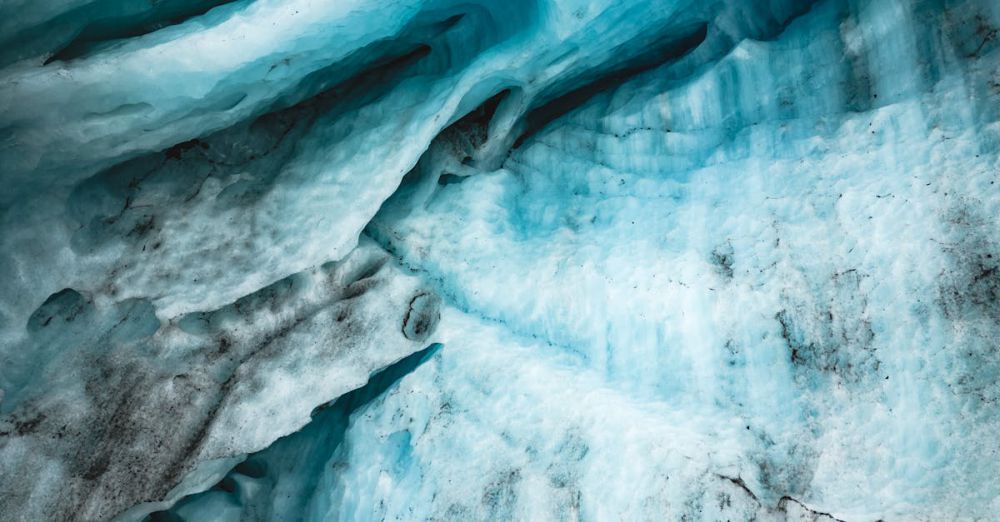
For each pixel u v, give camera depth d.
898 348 4.32
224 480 6.00
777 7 5.82
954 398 4.07
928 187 4.54
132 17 5.20
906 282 4.42
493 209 6.32
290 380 5.55
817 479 4.29
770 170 5.25
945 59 4.76
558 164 6.52
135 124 5.11
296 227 5.86
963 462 3.96
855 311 4.52
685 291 5.08
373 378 6.15
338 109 6.71
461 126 6.76
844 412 4.38
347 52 5.74
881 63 5.05
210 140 6.25
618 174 6.09
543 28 5.59
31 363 5.36
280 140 6.57
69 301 5.61
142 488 5.15
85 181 5.64
